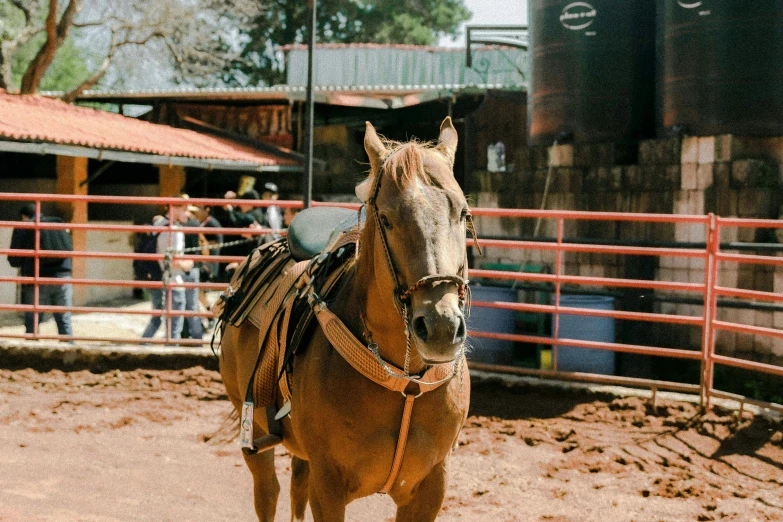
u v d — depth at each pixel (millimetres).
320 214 3713
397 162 2439
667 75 9844
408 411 2678
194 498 4875
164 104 19281
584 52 10656
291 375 3045
